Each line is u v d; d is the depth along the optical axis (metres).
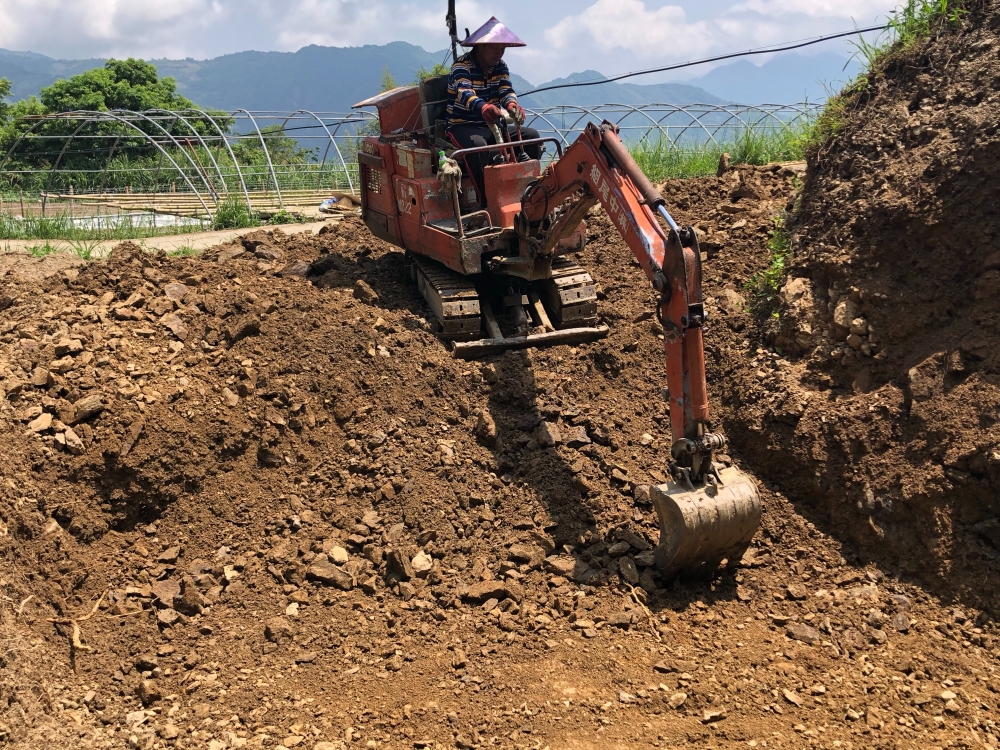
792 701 4.22
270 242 8.95
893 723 4.09
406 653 4.62
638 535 5.42
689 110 16.75
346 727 4.11
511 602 4.96
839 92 7.77
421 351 6.70
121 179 23.72
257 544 5.43
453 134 7.25
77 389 5.83
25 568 4.89
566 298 7.18
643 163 13.25
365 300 7.43
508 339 6.94
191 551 5.39
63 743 3.85
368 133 21.62
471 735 4.04
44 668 4.35
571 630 4.79
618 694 4.29
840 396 5.93
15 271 8.77
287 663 4.59
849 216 6.61
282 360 6.47
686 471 4.90
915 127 6.66
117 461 5.50
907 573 5.11
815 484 5.63
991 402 5.20
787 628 4.82
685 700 4.23
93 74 31.95
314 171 21.00
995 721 4.09
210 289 7.26
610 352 6.97
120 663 4.59
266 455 5.91
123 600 4.99
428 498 5.59
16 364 5.95
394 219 7.82
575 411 6.38
